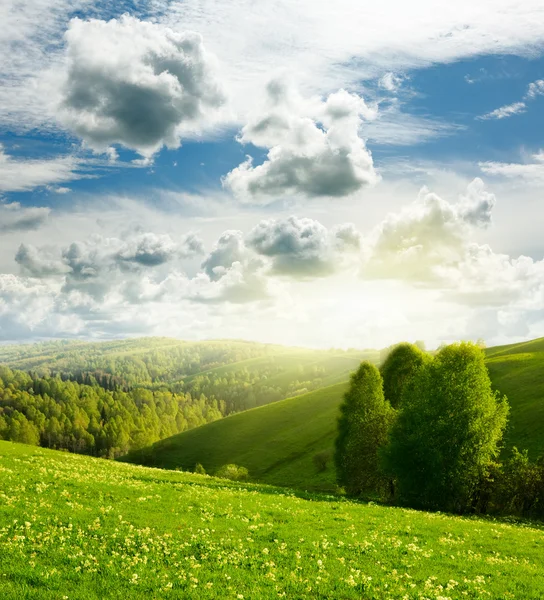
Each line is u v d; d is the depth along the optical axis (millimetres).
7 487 24734
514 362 109375
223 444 134125
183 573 14844
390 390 63562
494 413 46469
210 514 24672
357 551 20609
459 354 47781
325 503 35406
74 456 49156
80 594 12273
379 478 55812
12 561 13938
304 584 15250
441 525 30328
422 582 17234
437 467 45094
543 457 48562
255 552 18484
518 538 28812
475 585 17422
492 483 46781
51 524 18656
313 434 122188
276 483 96812
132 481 34062
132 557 15719
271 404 158375
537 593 17453
